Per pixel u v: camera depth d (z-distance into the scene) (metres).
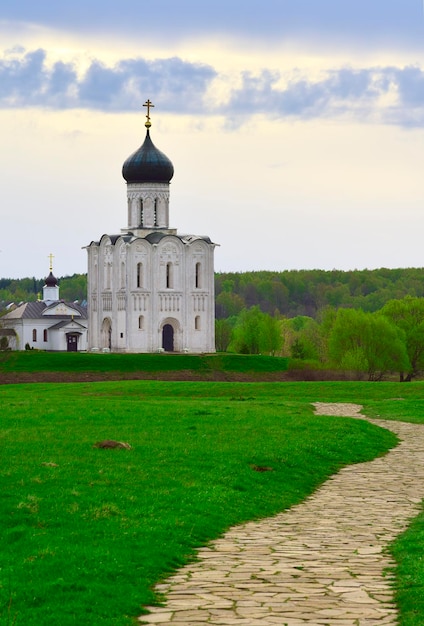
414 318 169.88
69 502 31.42
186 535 28.78
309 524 32.06
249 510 33.59
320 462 45.31
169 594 23.33
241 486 36.91
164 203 178.75
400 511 34.62
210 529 30.22
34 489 33.12
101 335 182.62
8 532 27.67
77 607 21.47
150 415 58.44
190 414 60.16
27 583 23.02
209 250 178.50
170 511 31.39
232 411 63.81
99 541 27.11
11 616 20.77
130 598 22.50
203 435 49.22
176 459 40.84
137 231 177.38
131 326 173.38
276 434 51.41
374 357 152.62
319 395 93.06
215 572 25.41
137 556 25.89
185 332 176.62
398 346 154.25
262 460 42.47
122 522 29.39
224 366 146.62
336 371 144.88
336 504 36.03
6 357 145.75
